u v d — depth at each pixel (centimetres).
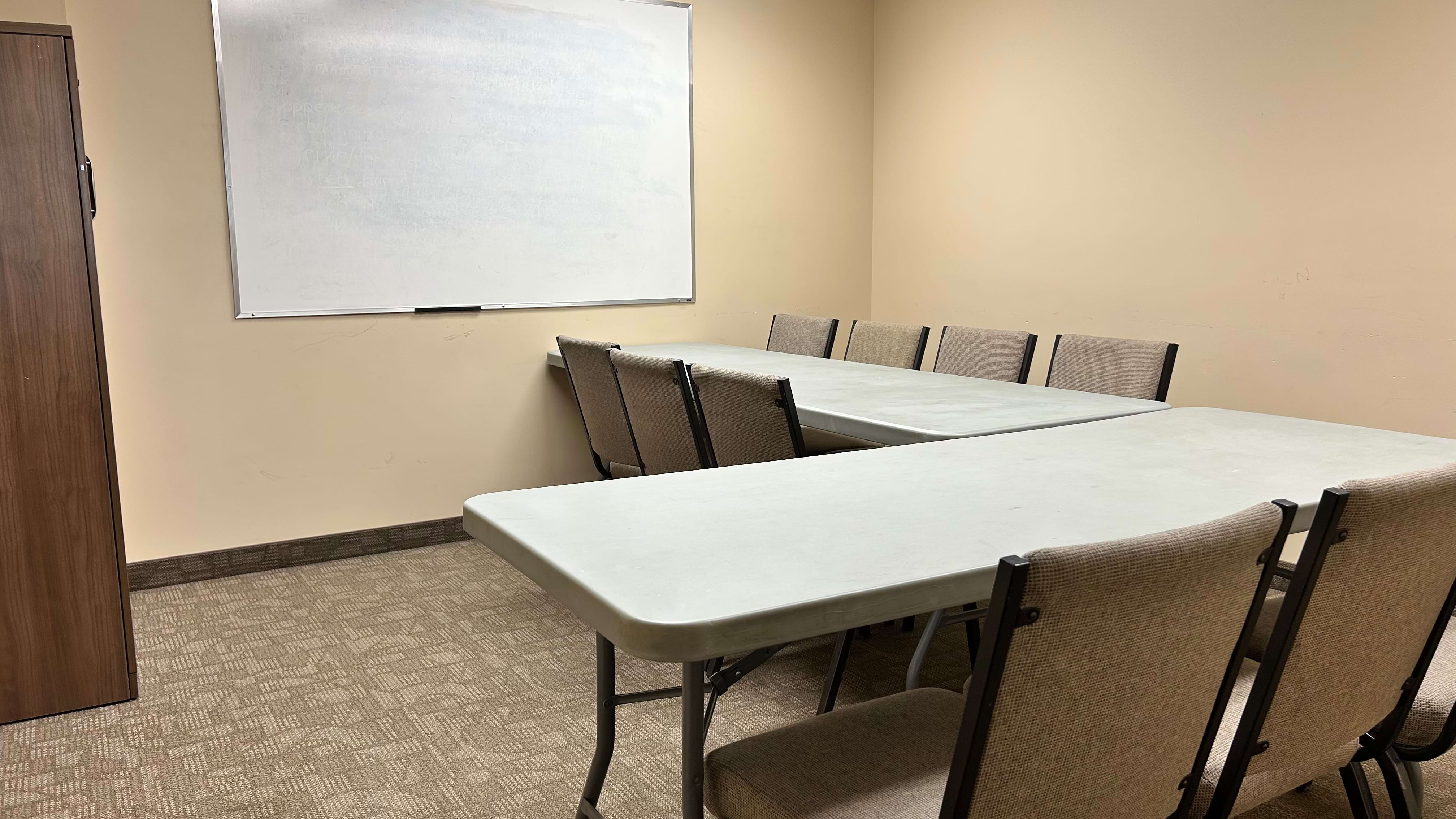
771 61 489
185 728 254
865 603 114
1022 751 102
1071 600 95
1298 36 342
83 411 258
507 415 436
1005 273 462
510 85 418
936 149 493
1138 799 117
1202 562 103
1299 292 349
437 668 291
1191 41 376
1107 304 417
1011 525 142
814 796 129
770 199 498
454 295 417
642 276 463
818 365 368
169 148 358
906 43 503
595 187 445
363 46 387
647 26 449
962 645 308
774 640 108
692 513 150
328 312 393
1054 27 427
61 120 249
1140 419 242
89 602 263
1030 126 442
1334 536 120
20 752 241
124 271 355
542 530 141
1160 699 111
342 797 219
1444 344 311
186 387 371
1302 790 219
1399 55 315
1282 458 193
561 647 307
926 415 249
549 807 215
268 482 389
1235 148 365
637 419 295
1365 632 133
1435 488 126
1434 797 212
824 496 161
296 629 323
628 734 248
